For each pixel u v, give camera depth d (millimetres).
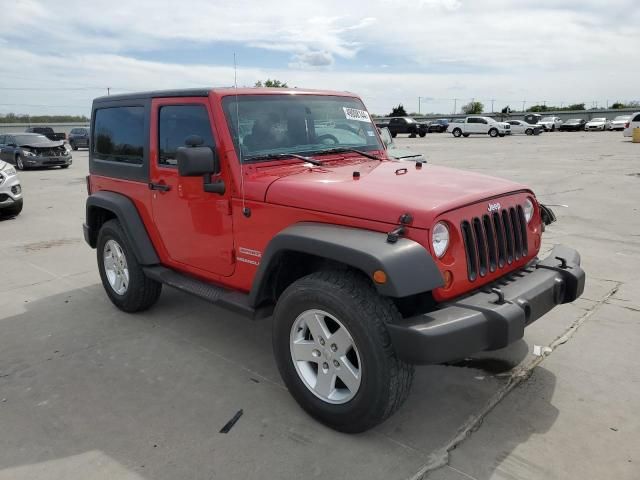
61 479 2658
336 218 2912
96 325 4590
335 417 2916
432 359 2520
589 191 11344
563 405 3215
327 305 2789
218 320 4656
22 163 19547
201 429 3043
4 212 9680
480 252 2980
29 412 3262
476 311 2676
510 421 3062
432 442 2883
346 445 2865
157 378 3652
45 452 2871
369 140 4379
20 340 4316
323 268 3213
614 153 21547
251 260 3418
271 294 3354
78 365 3861
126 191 4504
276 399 3352
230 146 3420
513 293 2902
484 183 3275
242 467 2709
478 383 3488
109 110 4668
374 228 2775
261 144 3584
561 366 3680
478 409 3191
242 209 3383
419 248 2619
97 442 2947
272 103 3738
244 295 3574
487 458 2742
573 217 8562
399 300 2902
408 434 2959
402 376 2709
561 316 4496
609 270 5719
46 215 10055
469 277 2889
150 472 2691
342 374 2879
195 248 3863
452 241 2801
